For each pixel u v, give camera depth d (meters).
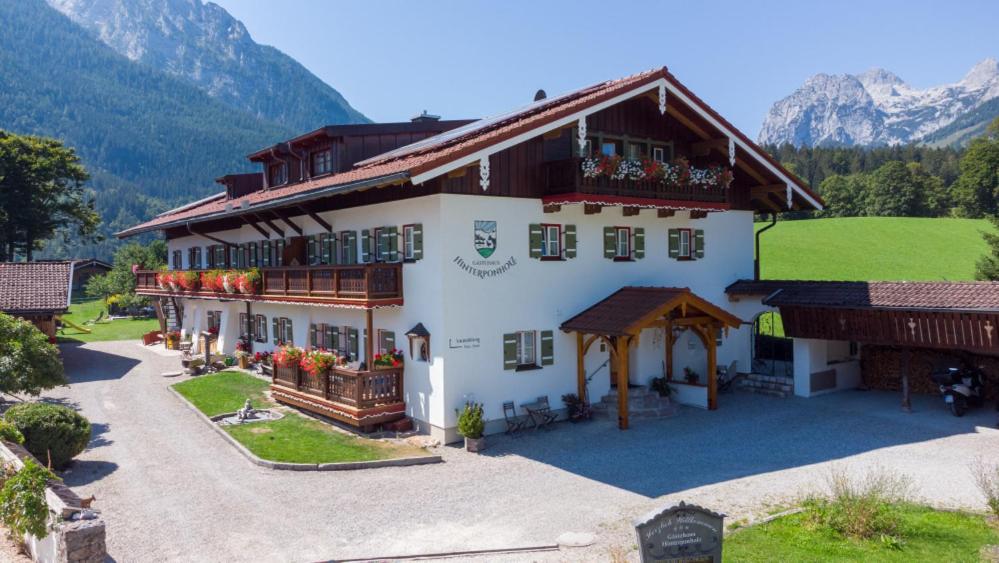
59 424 14.62
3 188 54.41
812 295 21.55
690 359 23.23
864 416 19.17
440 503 13.09
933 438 16.89
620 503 12.94
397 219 18.94
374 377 18.14
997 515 11.55
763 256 55.25
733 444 16.88
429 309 17.72
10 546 10.56
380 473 15.02
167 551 10.85
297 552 10.84
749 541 10.66
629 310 18.98
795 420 19.00
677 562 8.23
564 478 14.55
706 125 21.81
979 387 19.47
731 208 24.72
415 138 25.89
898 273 47.75
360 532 11.68
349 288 18.88
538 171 19.33
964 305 17.95
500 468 15.34
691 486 13.83
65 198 66.88
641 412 19.67
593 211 19.84
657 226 22.53
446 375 17.30
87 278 79.06
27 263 29.84
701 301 19.56
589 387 20.34
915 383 21.91
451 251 17.42
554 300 19.61
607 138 20.94
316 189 19.05
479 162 16.92
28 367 17.25
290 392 20.67
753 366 25.08
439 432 17.39
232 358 28.19
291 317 24.80
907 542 10.47
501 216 18.47
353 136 24.64
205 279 27.94
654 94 20.31
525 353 19.19
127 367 29.23
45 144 58.53
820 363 22.09
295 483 14.27
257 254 27.41
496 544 11.11
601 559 10.44
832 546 10.37
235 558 10.61
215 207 29.39
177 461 15.73
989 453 15.55
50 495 9.78
